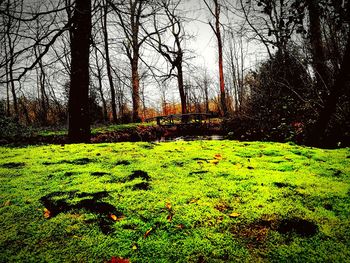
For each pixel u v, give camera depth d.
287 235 1.57
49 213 1.96
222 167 3.06
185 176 2.74
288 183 2.41
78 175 2.89
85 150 4.43
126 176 2.80
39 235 1.66
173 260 1.39
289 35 5.25
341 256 1.35
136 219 1.84
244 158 3.52
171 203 2.07
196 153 3.92
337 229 1.61
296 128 8.61
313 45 6.00
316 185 2.34
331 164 3.07
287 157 3.50
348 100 6.66
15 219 1.87
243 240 1.55
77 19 4.68
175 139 15.24
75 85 6.05
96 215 1.92
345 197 2.06
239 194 2.20
